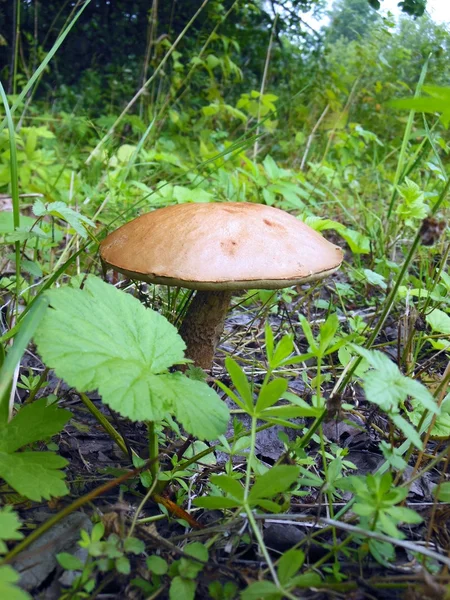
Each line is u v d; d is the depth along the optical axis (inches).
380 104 26.8
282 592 4.7
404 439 8.4
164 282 7.6
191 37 35.3
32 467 5.6
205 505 5.6
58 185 18.1
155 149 23.7
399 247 16.3
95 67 36.6
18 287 8.4
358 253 13.8
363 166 25.8
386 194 21.5
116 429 8.4
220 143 25.2
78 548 5.7
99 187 18.1
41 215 7.6
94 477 7.2
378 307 12.3
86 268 12.9
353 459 8.3
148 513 6.7
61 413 6.1
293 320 13.0
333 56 31.9
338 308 13.8
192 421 5.7
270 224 8.2
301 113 29.3
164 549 6.0
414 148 18.2
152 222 8.3
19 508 6.4
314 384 8.3
